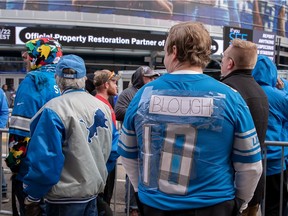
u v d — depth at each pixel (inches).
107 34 892.6
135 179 77.9
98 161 94.0
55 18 1011.9
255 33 681.6
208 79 68.4
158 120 67.8
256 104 96.1
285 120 124.8
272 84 124.5
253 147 66.6
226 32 660.1
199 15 1147.9
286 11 1392.7
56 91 112.3
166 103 67.7
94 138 92.7
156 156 68.0
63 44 868.0
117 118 174.2
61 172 87.2
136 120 72.2
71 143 87.2
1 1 983.0
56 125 84.7
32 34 842.2
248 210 105.8
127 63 1053.8
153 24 1086.4
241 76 101.1
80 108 90.8
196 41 68.2
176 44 68.9
